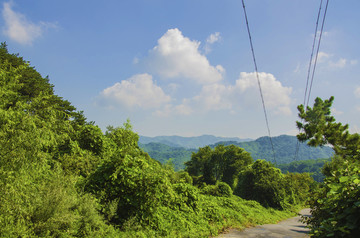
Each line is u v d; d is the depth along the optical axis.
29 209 5.26
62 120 6.34
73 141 11.27
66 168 9.33
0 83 5.42
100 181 8.48
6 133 4.82
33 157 5.17
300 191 44.56
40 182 6.56
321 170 21.61
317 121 22.27
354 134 18.92
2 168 4.58
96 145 12.10
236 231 12.27
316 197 4.87
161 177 8.91
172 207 11.38
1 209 4.52
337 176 4.40
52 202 5.61
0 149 4.68
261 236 11.18
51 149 9.62
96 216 6.70
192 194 13.16
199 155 61.75
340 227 2.94
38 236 5.00
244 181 34.62
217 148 58.72
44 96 5.96
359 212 2.97
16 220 4.98
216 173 58.59
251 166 35.62
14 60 26.17
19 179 4.90
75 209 6.46
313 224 4.71
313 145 20.88
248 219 16.47
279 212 27.48
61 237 5.30
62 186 6.45
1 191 4.48
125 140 14.76
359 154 4.57
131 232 7.20
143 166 9.38
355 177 3.26
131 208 8.32
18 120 5.11
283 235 11.65
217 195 27.05
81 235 5.91
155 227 8.50
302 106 22.83
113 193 8.30
